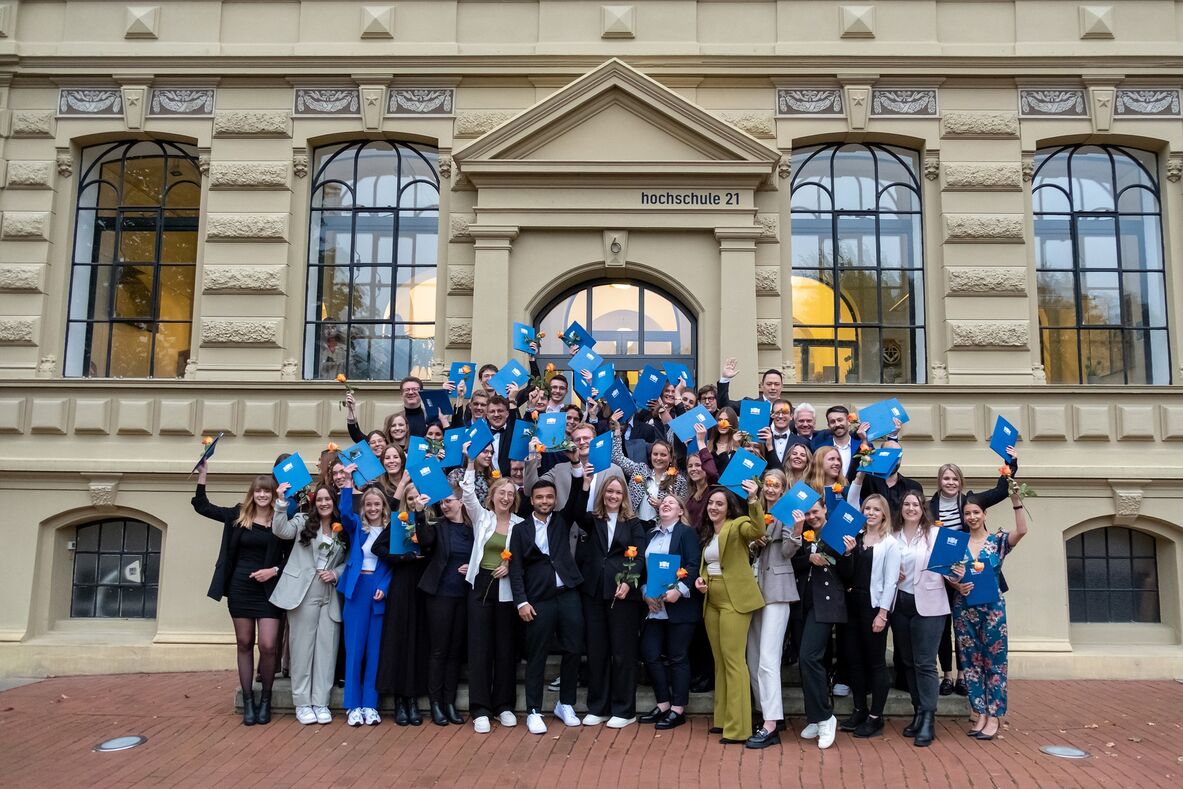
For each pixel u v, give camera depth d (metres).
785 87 12.41
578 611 7.94
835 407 8.81
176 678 10.73
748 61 12.33
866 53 12.27
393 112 12.49
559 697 8.07
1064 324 12.23
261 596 8.20
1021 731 8.08
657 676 7.87
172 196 12.69
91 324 12.51
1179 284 12.09
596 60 12.38
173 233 12.63
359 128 12.45
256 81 12.55
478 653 7.83
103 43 12.46
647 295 12.23
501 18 12.62
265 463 11.66
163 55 12.41
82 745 7.70
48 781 6.76
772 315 11.95
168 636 11.37
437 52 12.40
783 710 8.16
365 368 12.36
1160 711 9.09
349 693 8.04
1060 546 11.34
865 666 7.78
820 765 6.91
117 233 12.63
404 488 8.27
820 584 7.50
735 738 7.36
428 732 7.76
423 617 8.20
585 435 8.01
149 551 11.95
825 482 7.90
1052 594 11.25
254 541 8.21
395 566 8.12
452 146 12.41
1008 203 12.14
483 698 7.79
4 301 12.23
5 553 11.62
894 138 12.41
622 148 12.02
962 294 11.96
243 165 12.35
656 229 11.91
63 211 12.52
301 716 8.07
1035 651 11.08
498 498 7.93
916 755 7.18
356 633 8.09
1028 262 12.12
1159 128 12.21
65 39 12.56
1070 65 12.23
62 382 11.84
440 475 7.80
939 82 12.34
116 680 10.72
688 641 7.82
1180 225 12.20
